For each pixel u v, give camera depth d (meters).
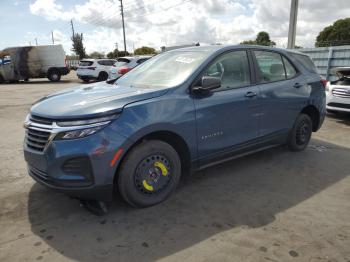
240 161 4.71
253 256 2.50
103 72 19.73
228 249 2.59
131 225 2.95
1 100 11.75
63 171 2.77
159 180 3.26
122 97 3.04
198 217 3.09
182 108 3.26
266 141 4.39
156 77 3.77
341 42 17.84
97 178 2.81
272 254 2.53
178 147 3.48
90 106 2.87
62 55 21.89
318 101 5.16
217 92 3.63
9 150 5.30
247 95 3.93
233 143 3.88
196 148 3.47
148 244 2.66
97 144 2.75
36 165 2.94
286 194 3.63
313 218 3.09
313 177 4.14
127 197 3.08
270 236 2.78
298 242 2.69
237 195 3.59
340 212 3.22
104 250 2.58
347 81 7.71
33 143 2.97
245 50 4.12
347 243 2.68
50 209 3.25
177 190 3.70
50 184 2.86
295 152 5.16
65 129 2.73
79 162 2.75
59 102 3.11
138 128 2.94
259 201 3.44
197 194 3.60
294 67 4.84
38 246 2.63
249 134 4.07
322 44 18.69
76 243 2.68
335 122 7.67
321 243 2.68
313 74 5.14
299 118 4.92
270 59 4.46
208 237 2.76
